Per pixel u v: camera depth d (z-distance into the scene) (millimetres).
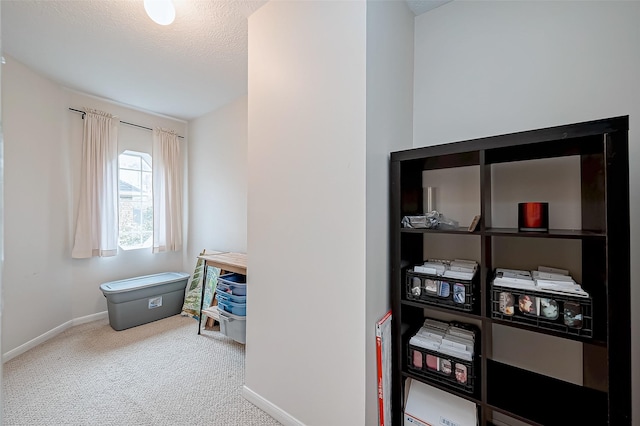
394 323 1424
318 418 1444
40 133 2525
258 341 1722
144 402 1748
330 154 1382
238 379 1985
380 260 1371
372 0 1322
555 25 1378
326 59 1397
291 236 1551
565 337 1055
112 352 2350
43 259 2555
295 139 1527
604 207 1003
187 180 3695
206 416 1642
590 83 1302
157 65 2373
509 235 1139
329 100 1386
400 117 1587
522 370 1410
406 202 1500
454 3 1646
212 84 2711
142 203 3379
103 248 2941
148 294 2973
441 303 1328
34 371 2076
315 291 1445
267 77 1672
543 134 1066
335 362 1373
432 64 1711
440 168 1637
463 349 1306
